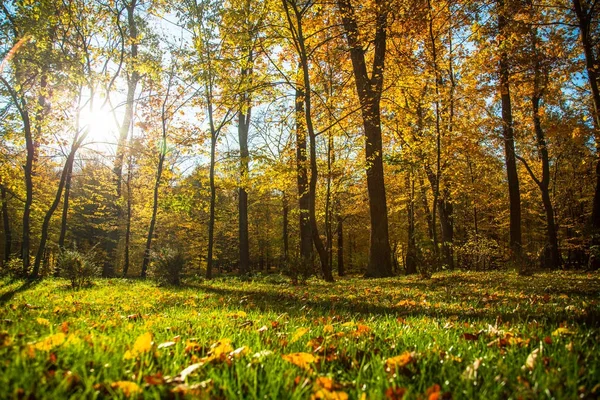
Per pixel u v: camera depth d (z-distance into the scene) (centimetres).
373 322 415
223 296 814
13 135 1619
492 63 1606
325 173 2014
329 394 154
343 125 1680
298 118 1667
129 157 2458
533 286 895
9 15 1394
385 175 2692
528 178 2938
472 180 2467
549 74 1530
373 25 1356
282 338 304
